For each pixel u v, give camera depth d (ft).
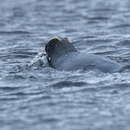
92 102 156.76
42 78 180.96
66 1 403.13
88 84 172.76
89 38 262.88
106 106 153.28
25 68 196.95
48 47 195.31
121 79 176.14
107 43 249.75
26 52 231.30
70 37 268.00
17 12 355.77
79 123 141.28
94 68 183.52
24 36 276.21
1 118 145.89
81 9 363.56
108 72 181.78
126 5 375.86
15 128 139.03
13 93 167.63
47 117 145.59
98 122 141.79
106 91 166.71
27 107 154.10
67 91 167.12
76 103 155.84
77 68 184.96
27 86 173.58
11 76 185.57
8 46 249.34
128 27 295.89
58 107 153.07
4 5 388.98
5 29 295.48
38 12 354.74
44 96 163.12
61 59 191.52
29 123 142.00
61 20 323.57
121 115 146.41
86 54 191.62
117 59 208.03
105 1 396.16
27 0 411.75
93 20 321.32
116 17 328.70
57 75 182.50
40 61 202.90
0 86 174.60
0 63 209.15
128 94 163.73
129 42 248.52
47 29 294.87
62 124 140.97
